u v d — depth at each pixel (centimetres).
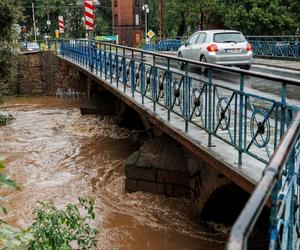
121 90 1236
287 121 475
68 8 7112
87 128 1880
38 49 3591
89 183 1166
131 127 1866
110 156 1431
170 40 3247
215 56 1541
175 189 998
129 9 4725
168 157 1013
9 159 1404
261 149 608
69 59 2723
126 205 1002
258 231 774
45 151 1509
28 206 1010
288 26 2736
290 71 1578
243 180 524
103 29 6800
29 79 3188
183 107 756
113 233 885
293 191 281
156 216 947
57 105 2702
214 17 3291
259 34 2772
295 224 296
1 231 263
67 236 521
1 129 1912
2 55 2045
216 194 833
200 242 853
